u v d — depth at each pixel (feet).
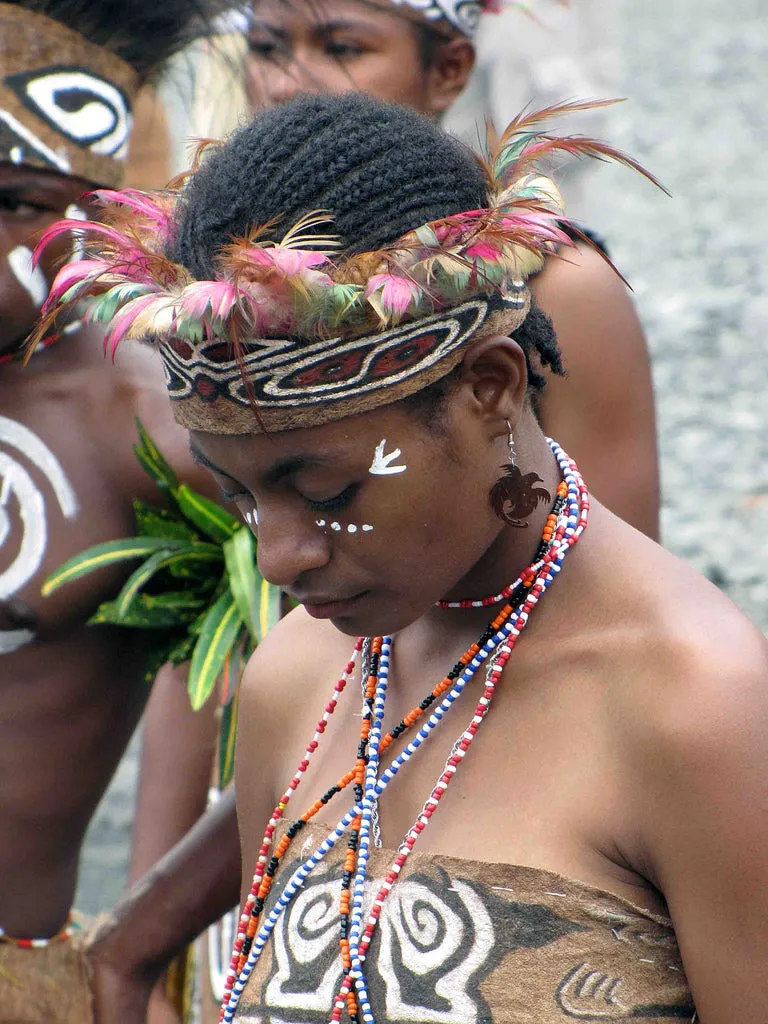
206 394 15.88
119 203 18.48
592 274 24.72
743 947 15.02
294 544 16.30
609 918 15.40
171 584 26.81
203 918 24.14
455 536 16.33
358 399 15.58
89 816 27.37
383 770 17.52
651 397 25.81
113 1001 24.07
